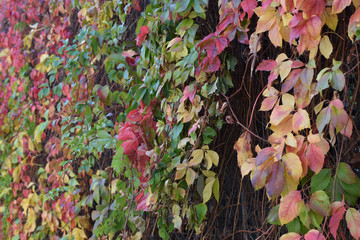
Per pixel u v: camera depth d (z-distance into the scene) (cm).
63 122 182
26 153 250
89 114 168
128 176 147
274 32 100
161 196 134
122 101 168
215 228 136
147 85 139
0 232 276
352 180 93
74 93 178
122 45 161
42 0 239
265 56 126
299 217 100
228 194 138
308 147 95
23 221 252
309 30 93
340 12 97
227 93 131
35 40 251
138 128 141
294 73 98
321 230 93
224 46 112
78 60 170
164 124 134
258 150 105
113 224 152
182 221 139
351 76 109
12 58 262
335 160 111
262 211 120
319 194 93
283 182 94
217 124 122
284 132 98
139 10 153
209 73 122
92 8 168
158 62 135
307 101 96
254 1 105
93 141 162
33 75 231
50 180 198
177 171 123
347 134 91
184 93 125
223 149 134
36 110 239
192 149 124
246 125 126
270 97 102
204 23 132
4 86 275
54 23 216
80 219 184
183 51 127
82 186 189
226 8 112
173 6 123
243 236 135
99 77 186
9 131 265
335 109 91
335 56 104
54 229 204
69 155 186
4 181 262
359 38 88
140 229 146
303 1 92
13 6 266
